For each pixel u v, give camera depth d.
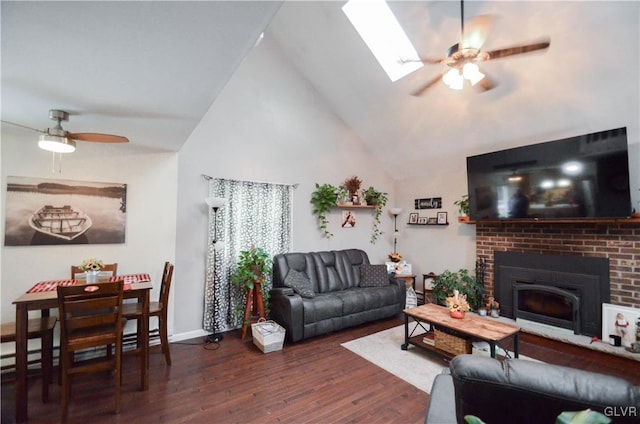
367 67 3.97
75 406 2.21
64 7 1.12
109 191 3.15
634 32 2.41
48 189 2.88
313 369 2.81
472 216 4.17
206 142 3.74
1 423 2.02
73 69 1.61
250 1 1.15
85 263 2.71
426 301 4.94
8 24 1.21
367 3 3.41
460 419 1.18
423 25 3.16
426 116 4.26
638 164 3.07
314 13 3.69
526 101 3.37
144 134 2.81
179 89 1.88
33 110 2.18
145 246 3.32
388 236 5.76
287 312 3.41
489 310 4.07
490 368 1.12
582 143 3.11
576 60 2.79
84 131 2.70
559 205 3.31
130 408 2.20
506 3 2.65
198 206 3.67
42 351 2.27
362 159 5.43
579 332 3.38
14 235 2.74
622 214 2.89
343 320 3.74
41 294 2.32
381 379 2.63
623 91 2.80
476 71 2.38
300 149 4.61
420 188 5.41
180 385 2.52
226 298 3.77
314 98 4.75
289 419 2.10
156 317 3.40
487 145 4.15
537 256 3.80
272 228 4.21
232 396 2.36
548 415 1.04
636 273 3.09
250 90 4.12
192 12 1.20
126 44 1.39
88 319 2.11
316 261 4.33
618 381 1.01
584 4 2.42
